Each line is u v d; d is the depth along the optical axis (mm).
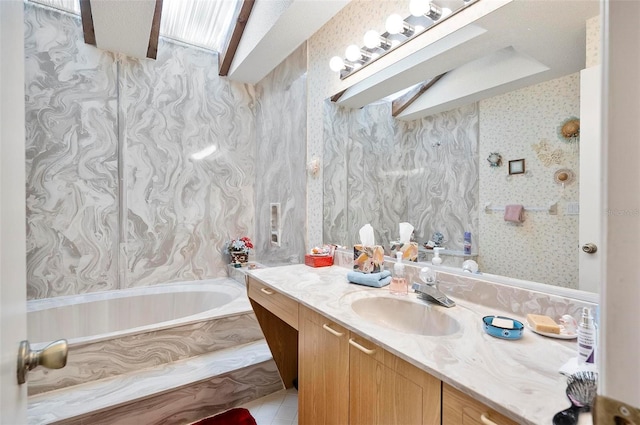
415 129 1578
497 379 708
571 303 987
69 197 2414
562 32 1046
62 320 2240
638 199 273
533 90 1120
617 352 281
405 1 1629
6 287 507
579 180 1002
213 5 2533
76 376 1703
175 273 2887
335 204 2111
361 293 1412
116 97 2586
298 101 2537
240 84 3219
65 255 2408
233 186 3191
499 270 1213
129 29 2221
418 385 819
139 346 1878
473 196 1317
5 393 481
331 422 1169
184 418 1718
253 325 2281
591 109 978
